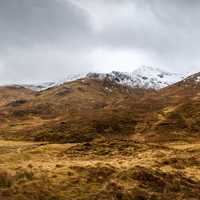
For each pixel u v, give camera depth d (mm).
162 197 34000
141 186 35625
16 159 49812
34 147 74688
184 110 159000
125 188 34250
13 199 28938
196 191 37719
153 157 58375
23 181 32625
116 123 144625
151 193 34250
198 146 83125
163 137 123125
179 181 39250
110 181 35156
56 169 39000
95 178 36406
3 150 69625
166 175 40000
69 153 63000
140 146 69875
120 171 39031
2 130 165125
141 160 53688
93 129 137375
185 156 60938
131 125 143875
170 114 155500
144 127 140125
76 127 141500
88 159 56344
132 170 39188
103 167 39812
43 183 32938
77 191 32500
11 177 32875
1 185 31094
